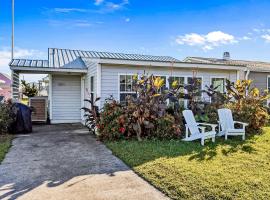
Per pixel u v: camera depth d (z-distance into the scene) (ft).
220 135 27.02
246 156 19.75
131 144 24.16
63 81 44.04
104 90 33.78
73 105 44.60
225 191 13.25
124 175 16.19
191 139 24.72
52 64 40.27
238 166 17.22
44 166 18.13
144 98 26.81
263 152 21.07
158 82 27.84
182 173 15.83
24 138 28.86
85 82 42.06
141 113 26.25
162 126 26.53
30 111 33.58
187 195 12.93
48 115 44.37
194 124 26.73
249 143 24.56
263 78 50.16
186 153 20.71
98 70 33.27
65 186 14.43
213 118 30.25
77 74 43.60
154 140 25.89
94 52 53.26
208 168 16.78
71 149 23.32
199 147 22.81
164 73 36.78
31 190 13.89
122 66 34.60
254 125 30.27
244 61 59.72
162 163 17.87
